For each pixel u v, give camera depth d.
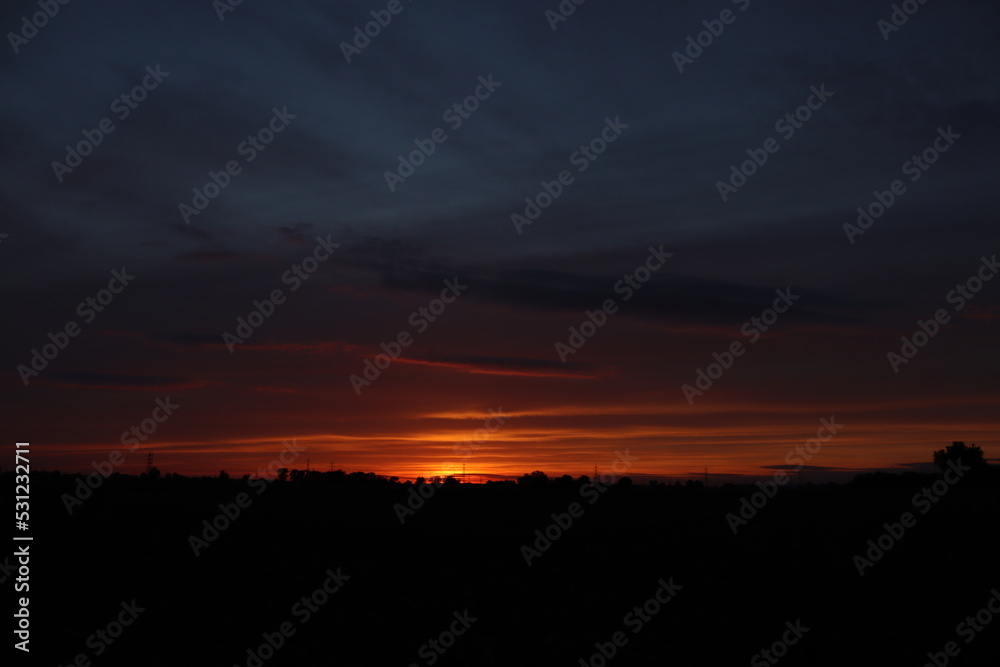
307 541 36.53
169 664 14.82
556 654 16.28
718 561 31.19
